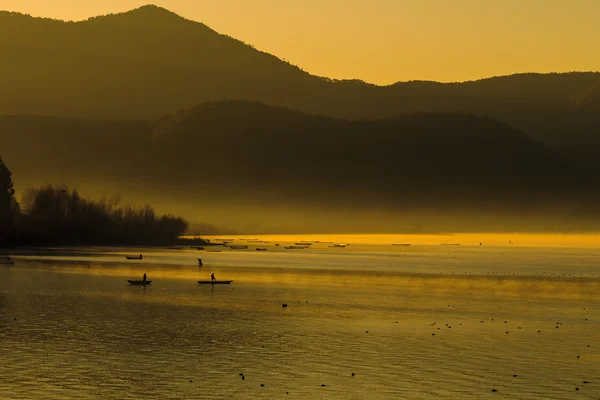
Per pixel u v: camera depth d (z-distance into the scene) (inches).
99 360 4618.6
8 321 5861.2
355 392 4018.2
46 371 4360.2
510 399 3937.0
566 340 5359.3
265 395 3949.3
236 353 4827.8
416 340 5295.3
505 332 5664.4
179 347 4990.2
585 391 4079.7
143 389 4035.4
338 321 6072.8
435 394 4001.0
